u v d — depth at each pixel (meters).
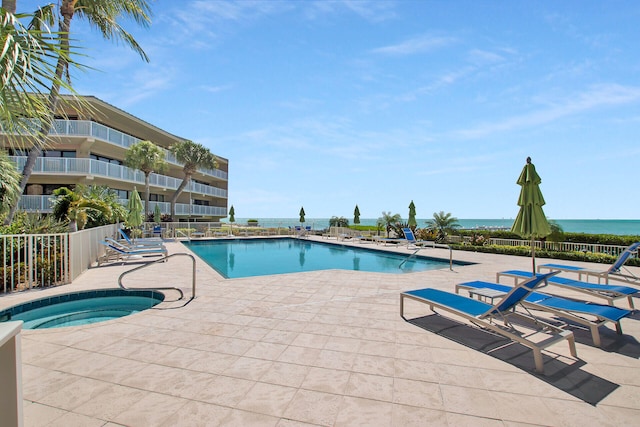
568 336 3.41
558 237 14.37
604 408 2.51
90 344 3.72
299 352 3.55
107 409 2.43
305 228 28.66
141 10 10.92
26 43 2.71
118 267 9.39
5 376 1.55
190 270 8.94
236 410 2.44
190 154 28.64
